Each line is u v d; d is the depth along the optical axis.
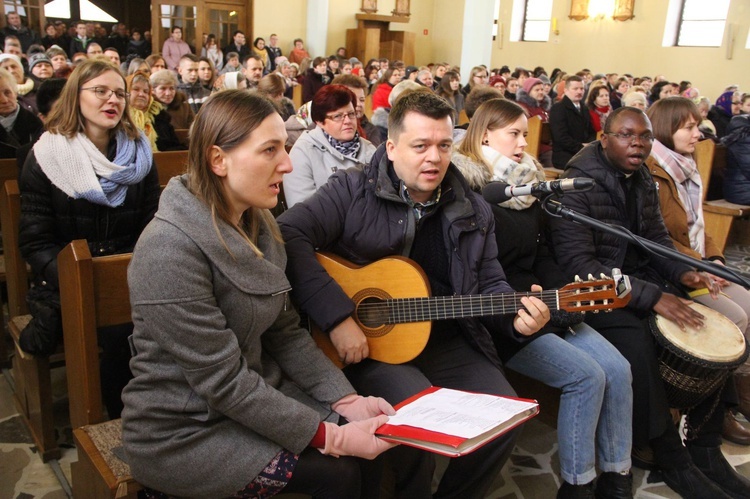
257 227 1.56
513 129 2.32
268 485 1.42
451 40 16.08
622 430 2.14
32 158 2.18
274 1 13.02
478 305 1.84
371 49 14.37
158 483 1.43
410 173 1.84
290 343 1.67
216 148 1.40
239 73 5.51
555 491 2.26
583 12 14.48
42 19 11.80
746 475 2.41
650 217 2.57
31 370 2.23
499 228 2.28
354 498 1.52
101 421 1.75
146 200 2.41
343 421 1.59
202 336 1.35
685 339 2.20
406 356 1.86
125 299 1.75
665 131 3.07
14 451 2.31
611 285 1.85
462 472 1.83
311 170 3.00
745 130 4.60
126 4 17.00
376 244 1.93
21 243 2.18
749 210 4.63
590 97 6.64
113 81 2.20
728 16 12.52
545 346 2.12
